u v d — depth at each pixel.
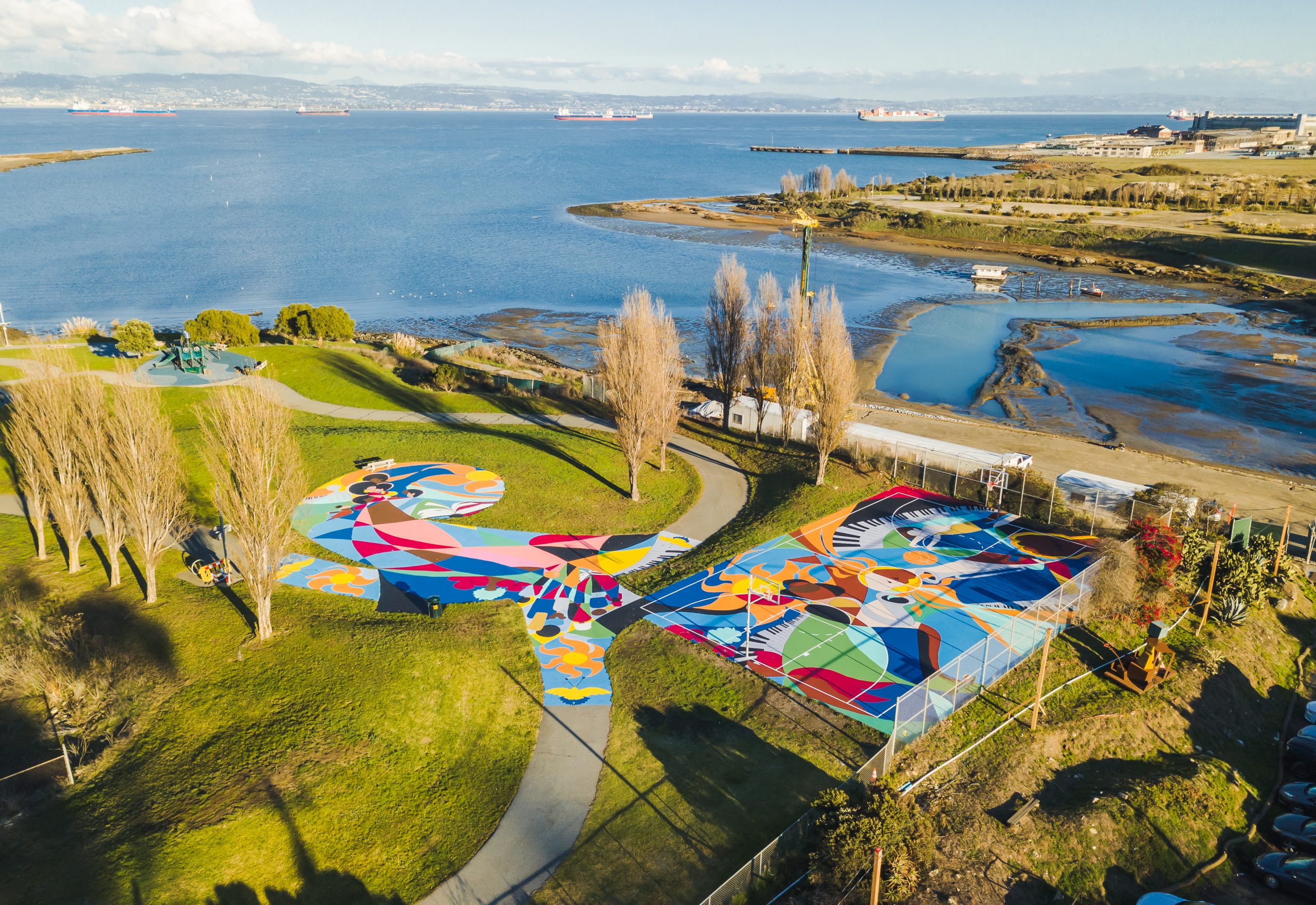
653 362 48.22
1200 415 71.38
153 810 25.17
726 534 46.22
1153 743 31.25
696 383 79.31
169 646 33.28
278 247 160.88
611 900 23.31
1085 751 30.19
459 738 30.12
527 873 24.48
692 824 25.94
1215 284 128.88
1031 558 42.94
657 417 49.47
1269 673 36.81
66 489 37.09
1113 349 94.06
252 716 29.48
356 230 181.00
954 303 119.62
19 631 32.38
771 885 23.19
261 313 111.69
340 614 36.72
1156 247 150.00
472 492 50.22
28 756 27.06
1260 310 112.88
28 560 39.59
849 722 30.47
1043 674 29.91
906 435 56.88
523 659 34.59
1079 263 145.38
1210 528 44.16
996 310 115.00
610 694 32.59
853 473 53.41
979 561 42.72
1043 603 38.56
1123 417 70.81
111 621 34.53
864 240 172.50
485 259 151.75
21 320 107.19
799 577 41.22
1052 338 99.06
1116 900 24.47
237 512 32.34
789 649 35.22
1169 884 25.41
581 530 46.47
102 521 39.09
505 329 105.44
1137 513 44.56
